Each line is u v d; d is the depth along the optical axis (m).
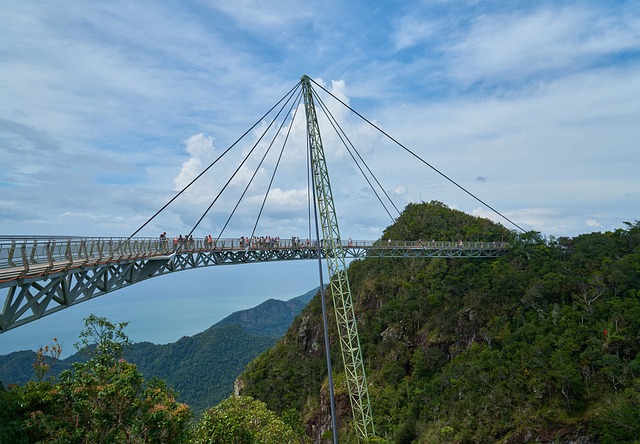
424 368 93.50
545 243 106.19
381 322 110.38
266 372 126.25
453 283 104.56
